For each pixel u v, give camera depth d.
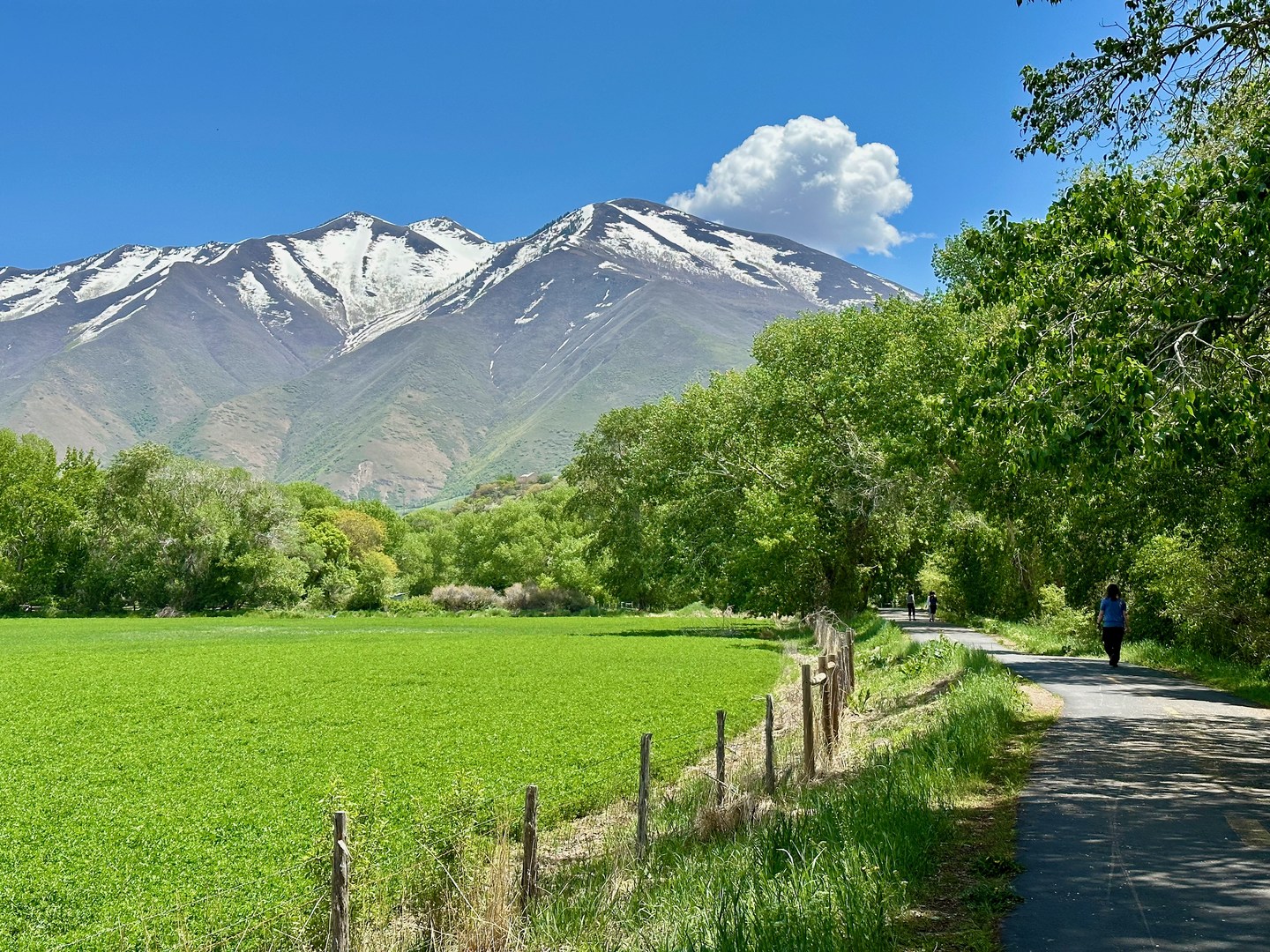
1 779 18.73
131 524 100.44
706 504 60.41
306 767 19.66
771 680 34.59
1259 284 12.02
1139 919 7.16
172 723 25.55
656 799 14.66
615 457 79.19
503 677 35.69
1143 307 13.51
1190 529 25.20
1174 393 12.55
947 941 6.82
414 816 14.44
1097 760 13.39
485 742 22.17
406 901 9.32
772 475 57.03
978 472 27.33
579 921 8.25
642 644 51.31
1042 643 37.41
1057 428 12.93
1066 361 13.35
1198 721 16.95
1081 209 13.98
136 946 10.30
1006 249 15.23
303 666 40.12
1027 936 6.84
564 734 23.08
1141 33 15.17
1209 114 15.87
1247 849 9.02
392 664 40.78
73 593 99.12
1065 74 15.78
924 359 46.38
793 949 6.44
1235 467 19.58
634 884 9.44
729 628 69.12
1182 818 10.17
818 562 57.97
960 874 8.36
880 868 7.92
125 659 42.97
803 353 58.06
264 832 14.81
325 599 112.44
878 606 103.25
